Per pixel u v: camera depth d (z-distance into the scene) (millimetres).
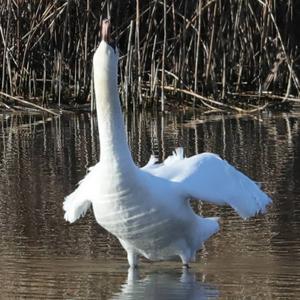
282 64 25281
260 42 25375
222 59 24812
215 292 7781
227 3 24938
